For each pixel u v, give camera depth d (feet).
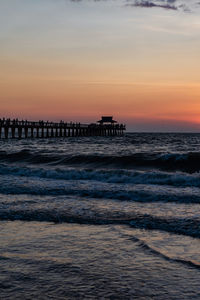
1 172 45.65
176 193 30.55
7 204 26.14
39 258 14.80
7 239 17.56
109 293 11.57
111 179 39.70
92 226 20.26
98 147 113.19
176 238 17.72
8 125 170.19
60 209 24.53
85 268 13.73
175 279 12.66
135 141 179.32
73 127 235.40
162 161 53.42
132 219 21.76
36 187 33.78
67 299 11.14
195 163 51.24
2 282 12.41
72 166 54.54
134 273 13.25
